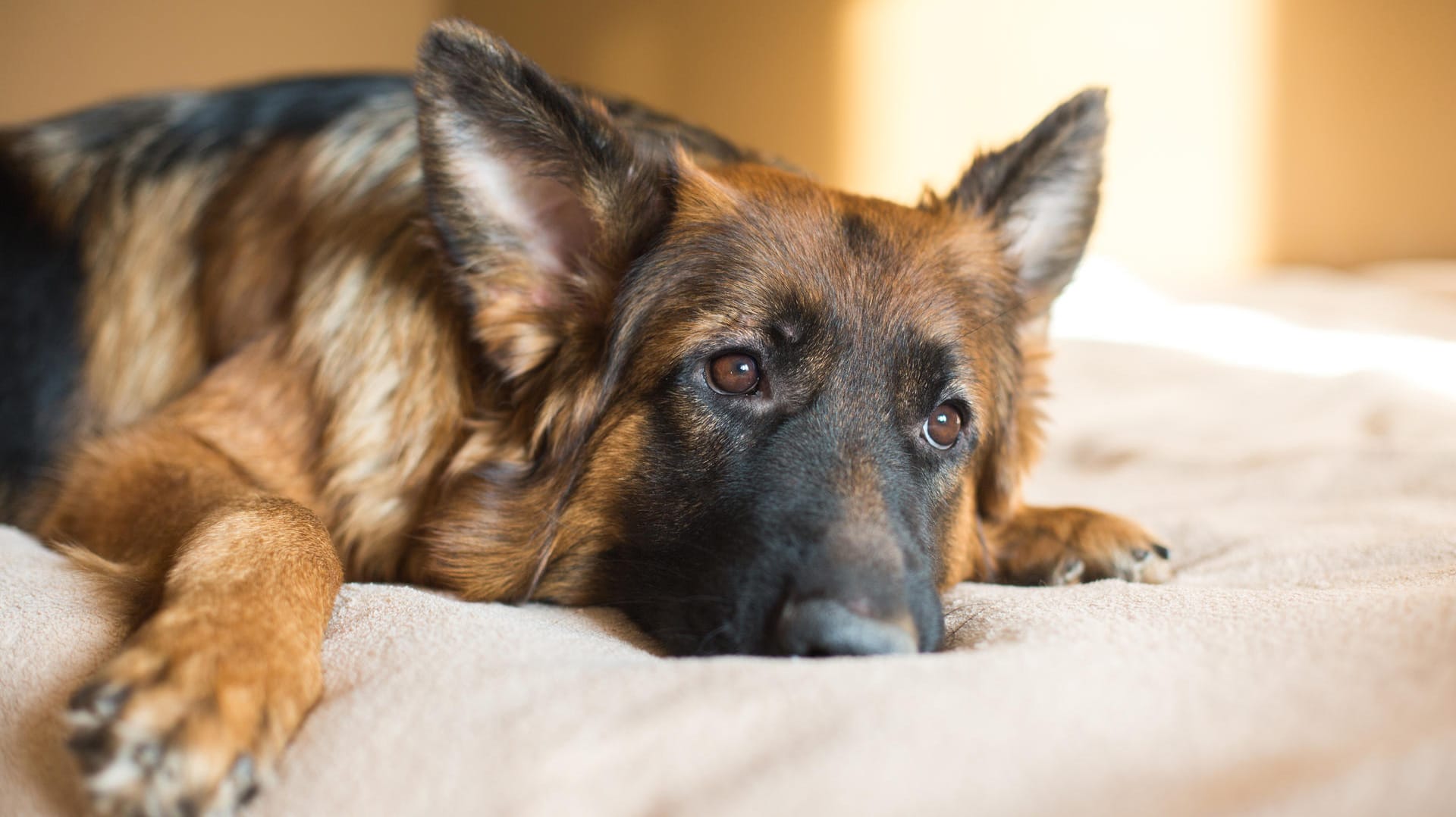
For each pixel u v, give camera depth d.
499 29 2.45
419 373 0.69
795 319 0.63
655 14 2.37
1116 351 1.32
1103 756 0.45
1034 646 0.51
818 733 0.46
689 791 0.45
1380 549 0.67
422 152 0.64
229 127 0.84
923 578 0.59
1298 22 2.02
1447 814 0.42
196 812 0.46
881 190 2.30
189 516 0.63
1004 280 0.73
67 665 0.53
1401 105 1.99
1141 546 0.72
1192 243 2.15
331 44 2.11
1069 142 0.73
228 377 0.73
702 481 0.63
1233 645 0.51
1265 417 1.04
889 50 2.25
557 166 0.65
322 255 0.74
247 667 0.50
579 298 0.67
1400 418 0.98
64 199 0.84
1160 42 2.11
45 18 1.68
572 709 0.48
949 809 0.43
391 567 0.70
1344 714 0.46
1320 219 2.07
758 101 2.33
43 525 0.69
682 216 0.65
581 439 0.66
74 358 0.82
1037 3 2.16
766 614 0.58
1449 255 2.00
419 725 0.48
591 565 0.66
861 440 0.62
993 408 0.71
